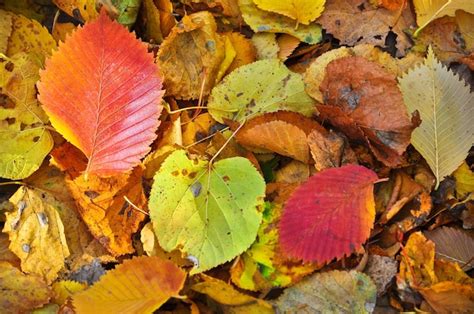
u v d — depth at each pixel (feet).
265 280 1.59
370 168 1.68
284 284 1.59
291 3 1.75
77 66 1.60
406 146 1.64
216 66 1.72
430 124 1.68
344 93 1.67
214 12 1.79
